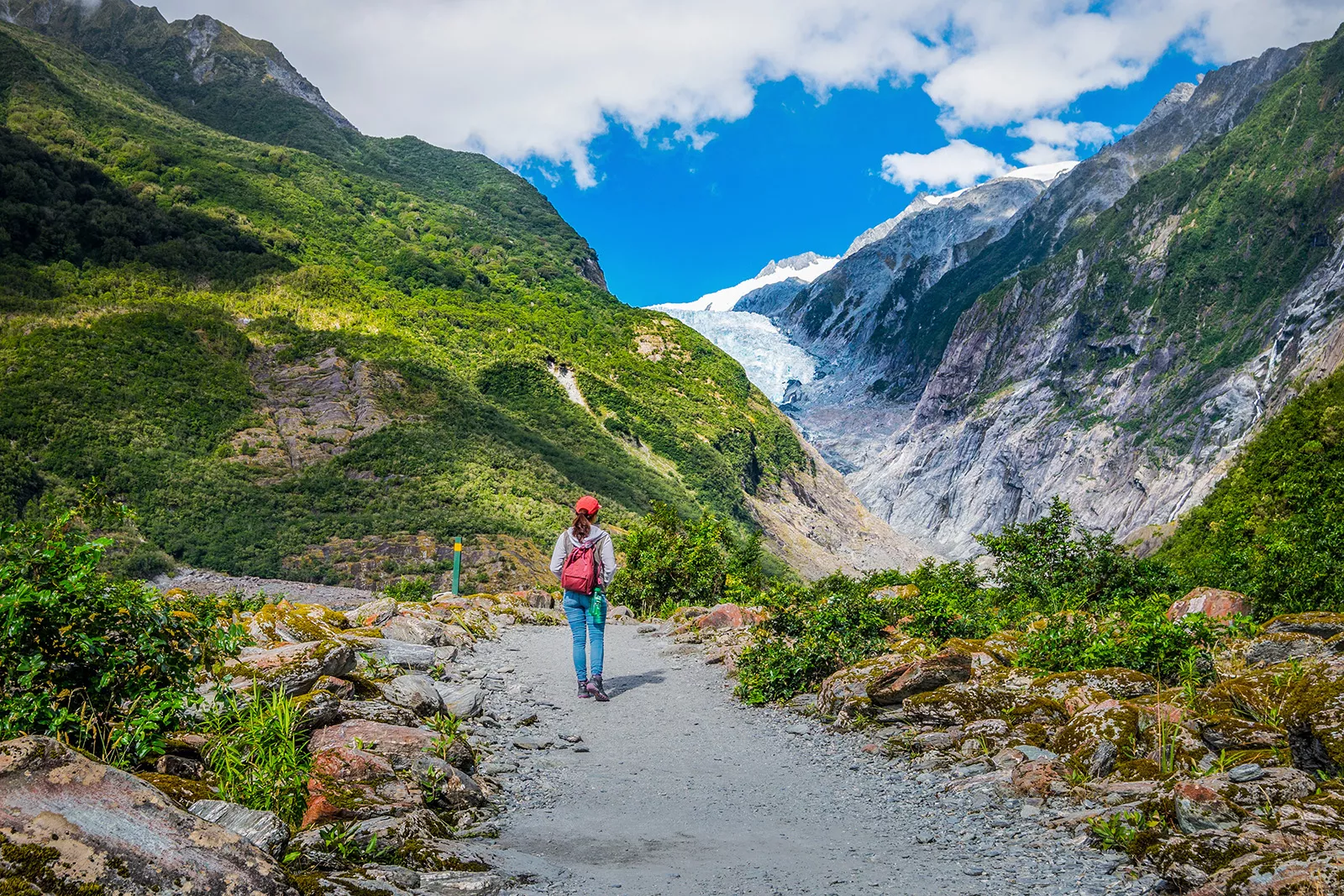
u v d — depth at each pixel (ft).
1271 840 13.20
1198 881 12.66
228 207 559.38
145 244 467.52
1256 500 106.22
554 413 456.86
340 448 331.16
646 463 461.78
